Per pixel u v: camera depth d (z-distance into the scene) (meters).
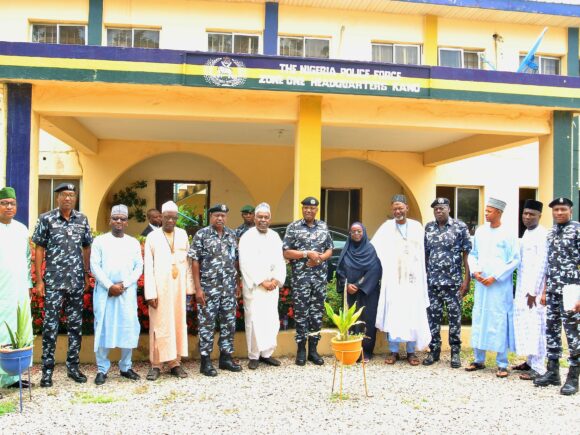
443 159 12.98
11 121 7.92
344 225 15.24
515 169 14.36
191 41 11.66
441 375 6.51
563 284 5.87
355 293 7.09
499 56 12.68
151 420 4.93
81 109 8.14
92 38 11.39
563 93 9.02
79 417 5.00
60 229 5.88
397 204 6.99
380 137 11.95
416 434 4.66
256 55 8.07
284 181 13.71
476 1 11.98
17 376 5.75
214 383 6.08
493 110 9.26
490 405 5.42
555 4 12.30
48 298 5.85
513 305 6.50
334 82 8.26
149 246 6.21
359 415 5.10
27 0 11.34
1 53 7.60
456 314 6.86
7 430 4.68
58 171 12.86
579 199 13.01
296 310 6.86
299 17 11.94
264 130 11.39
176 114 8.34
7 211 5.59
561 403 5.50
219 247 6.46
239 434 4.62
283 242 6.95
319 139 8.59
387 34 12.27
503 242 6.49
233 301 6.57
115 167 12.89
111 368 6.67
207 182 14.24
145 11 11.56
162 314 6.16
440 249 6.83
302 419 4.99
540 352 6.33
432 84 8.50
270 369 6.69
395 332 6.86
